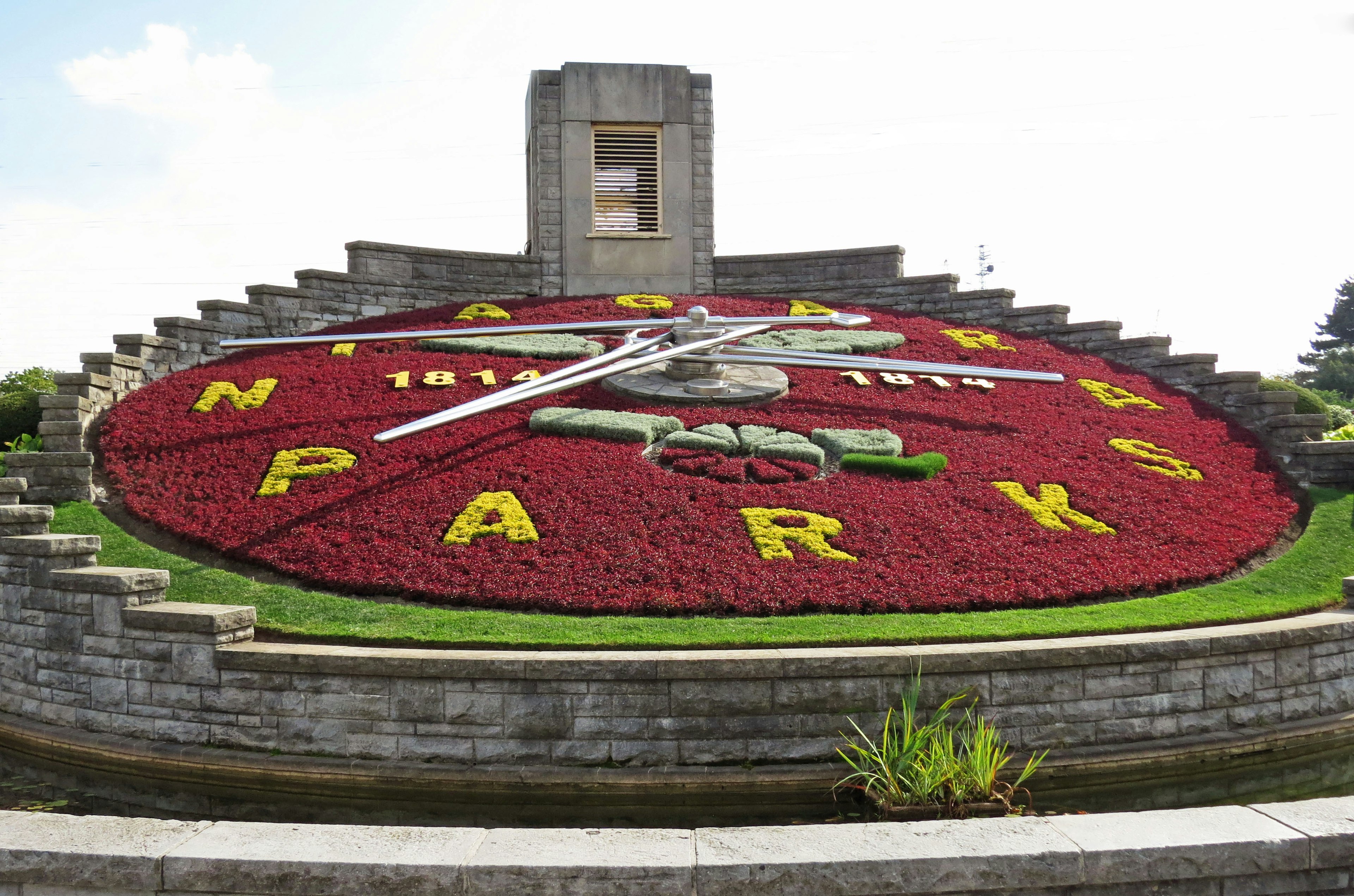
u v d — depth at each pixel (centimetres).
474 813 812
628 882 461
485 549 1120
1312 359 7844
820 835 497
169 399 1617
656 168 2444
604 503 1227
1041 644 888
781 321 1686
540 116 2383
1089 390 1820
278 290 2022
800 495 1276
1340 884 486
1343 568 1211
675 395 1614
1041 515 1267
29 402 1848
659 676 832
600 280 2403
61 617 974
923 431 1548
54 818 521
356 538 1155
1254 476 1516
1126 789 858
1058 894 475
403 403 1584
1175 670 905
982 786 756
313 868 468
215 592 1056
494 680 841
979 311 2242
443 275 2295
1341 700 978
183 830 505
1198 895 480
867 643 923
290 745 874
